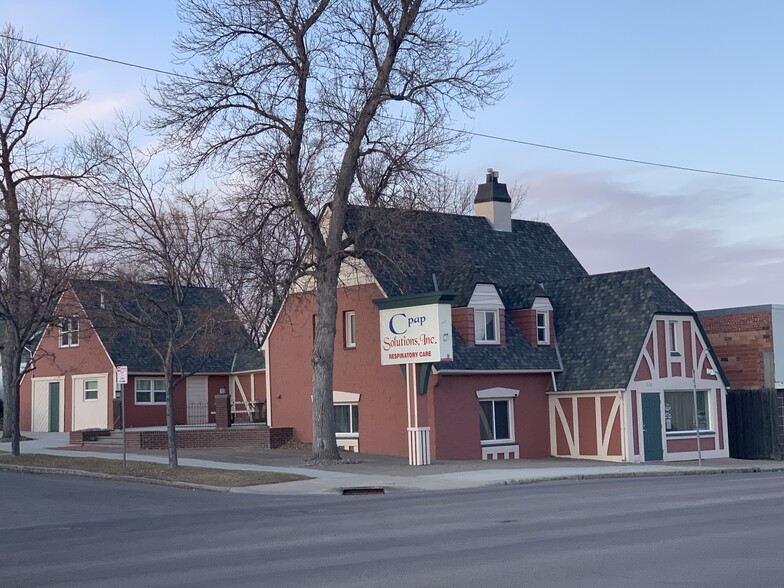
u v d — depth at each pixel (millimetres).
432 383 35375
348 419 39031
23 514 21234
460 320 37125
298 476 28047
